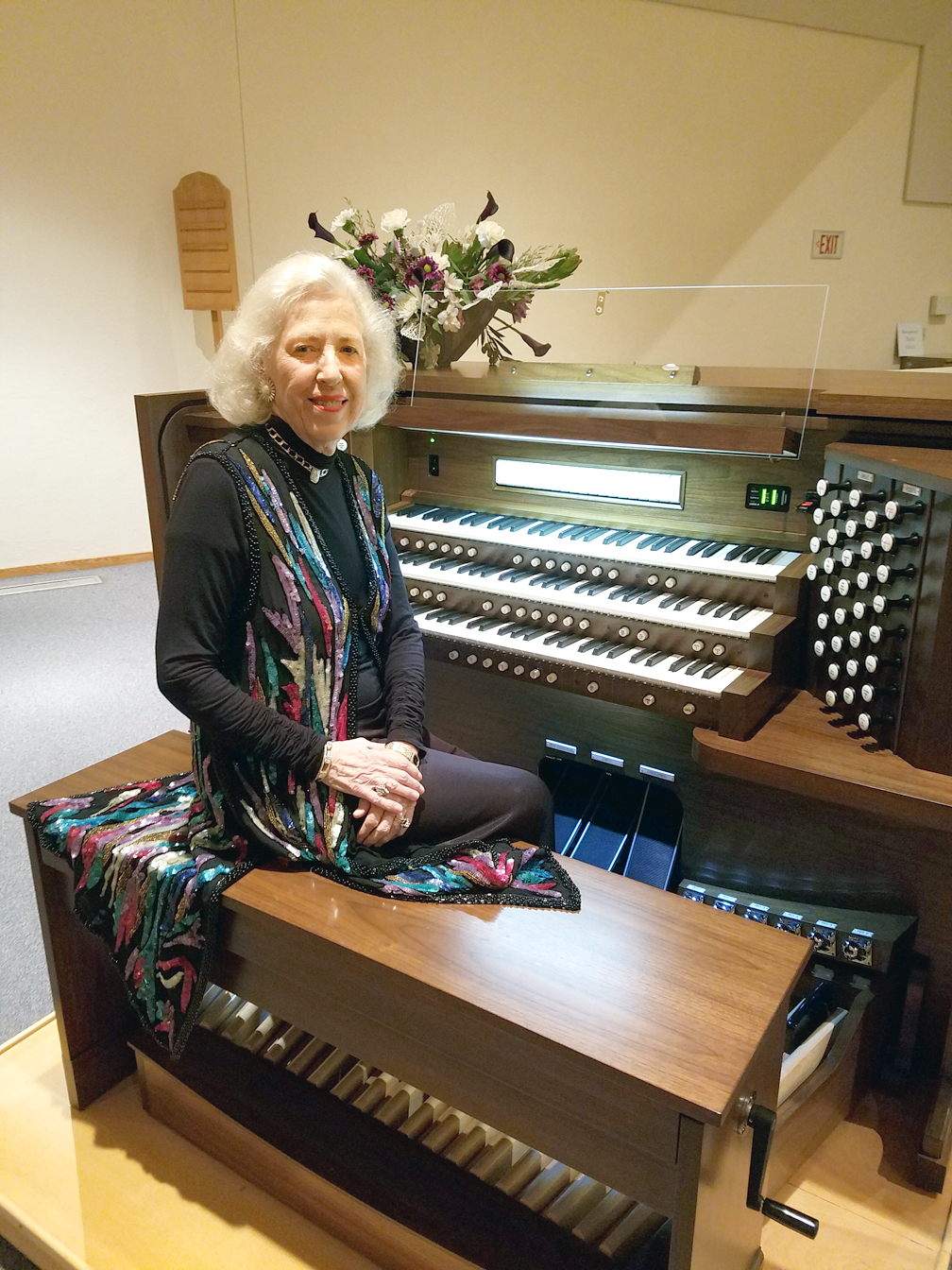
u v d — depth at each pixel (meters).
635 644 1.96
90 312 5.11
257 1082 1.65
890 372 2.43
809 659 1.89
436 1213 1.41
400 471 2.45
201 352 5.43
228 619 1.41
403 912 1.34
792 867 1.91
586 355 3.19
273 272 1.45
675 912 1.36
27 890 2.56
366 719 1.58
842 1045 1.65
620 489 2.14
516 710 2.31
